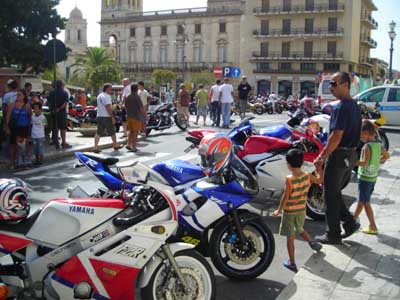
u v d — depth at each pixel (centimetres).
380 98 2003
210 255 501
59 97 1409
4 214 396
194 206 479
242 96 2211
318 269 520
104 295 395
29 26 2284
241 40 7644
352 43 7000
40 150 1214
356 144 574
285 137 772
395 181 963
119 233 395
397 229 655
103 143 1531
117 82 6178
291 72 7181
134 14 8944
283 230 541
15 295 410
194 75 7819
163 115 1833
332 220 589
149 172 430
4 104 1252
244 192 492
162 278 404
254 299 478
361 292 464
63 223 402
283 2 7200
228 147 492
